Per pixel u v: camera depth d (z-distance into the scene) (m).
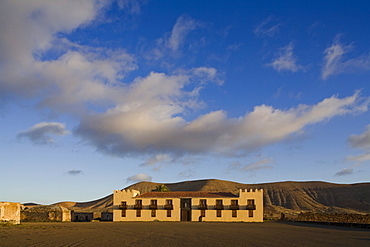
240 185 194.62
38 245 30.66
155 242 34.06
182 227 57.78
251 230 51.84
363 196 163.38
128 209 84.56
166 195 86.50
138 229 52.50
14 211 64.38
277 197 174.50
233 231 49.34
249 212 81.94
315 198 171.00
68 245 30.80
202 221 81.56
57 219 83.38
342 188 178.25
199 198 83.88
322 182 193.25
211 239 37.53
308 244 34.31
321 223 74.12
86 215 96.81
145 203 84.69
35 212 84.25
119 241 34.72
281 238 39.81
